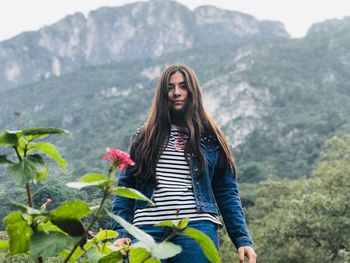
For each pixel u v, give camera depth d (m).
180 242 2.86
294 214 23.58
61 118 99.12
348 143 33.09
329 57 145.00
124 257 2.06
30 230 1.76
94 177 1.75
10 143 1.74
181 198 3.01
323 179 25.95
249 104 123.31
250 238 3.19
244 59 145.12
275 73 134.88
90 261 2.01
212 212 3.05
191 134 3.12
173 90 3.23
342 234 22.22
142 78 160.38
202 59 161.88
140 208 3.04
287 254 22.78
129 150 3.18
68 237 1.72
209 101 130.50
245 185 43.66
